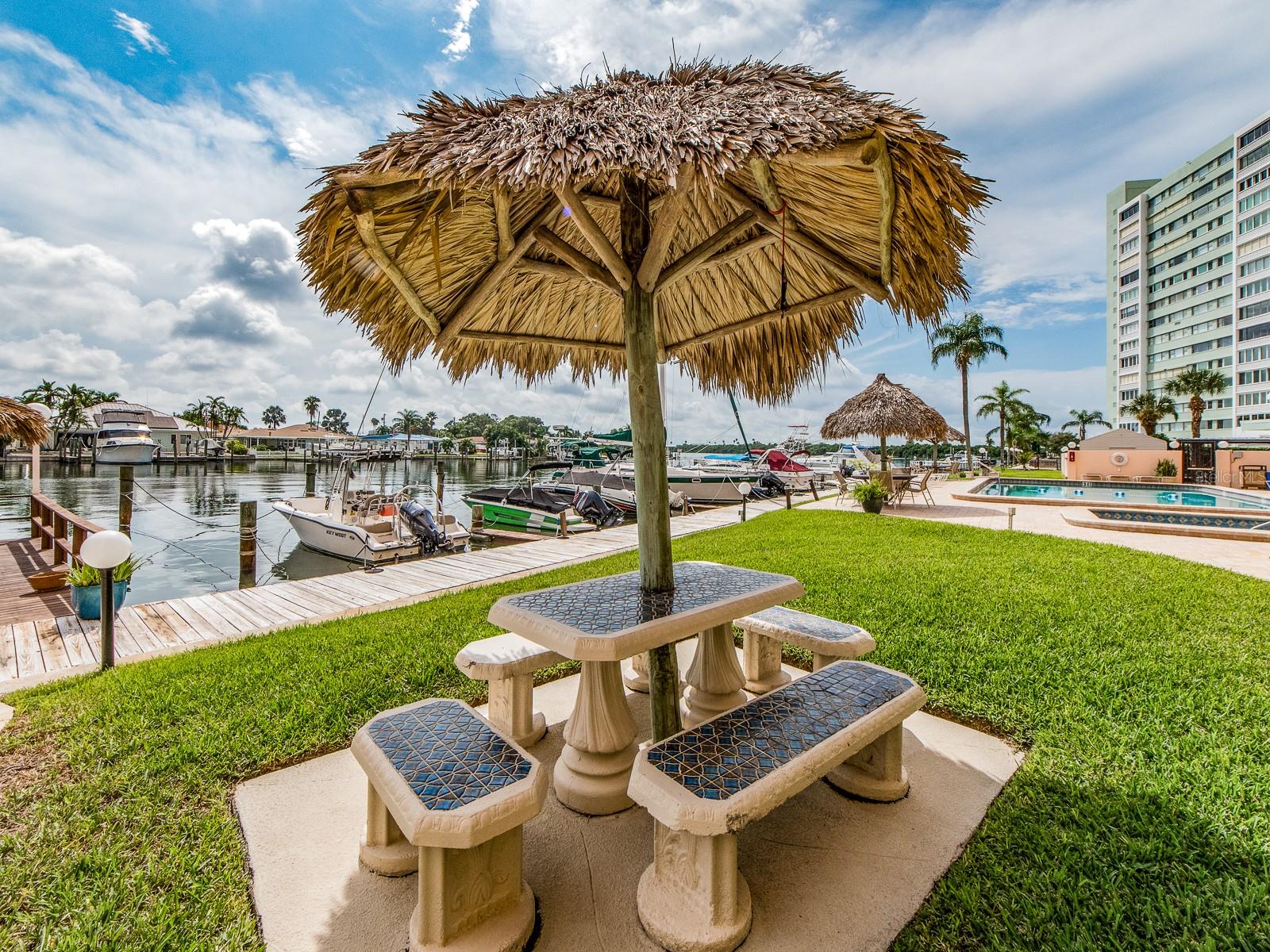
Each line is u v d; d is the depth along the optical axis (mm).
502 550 8664
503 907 1449
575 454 26219
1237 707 2514
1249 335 45750
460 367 2805
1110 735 2297
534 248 2404
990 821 1799
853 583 4988
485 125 1427
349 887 1623
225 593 5922
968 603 4305
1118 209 60750
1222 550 6953
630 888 1634
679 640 1703
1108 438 20594
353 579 6629
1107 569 5453
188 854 1740
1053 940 1348
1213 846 1630
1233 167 47031
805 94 1517
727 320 2926
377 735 1655
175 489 24031
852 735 1637
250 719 2652
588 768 2049
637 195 1968
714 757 1490
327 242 1576
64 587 6062
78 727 2582
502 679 2371
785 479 19953
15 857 1715
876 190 1834
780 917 1478
